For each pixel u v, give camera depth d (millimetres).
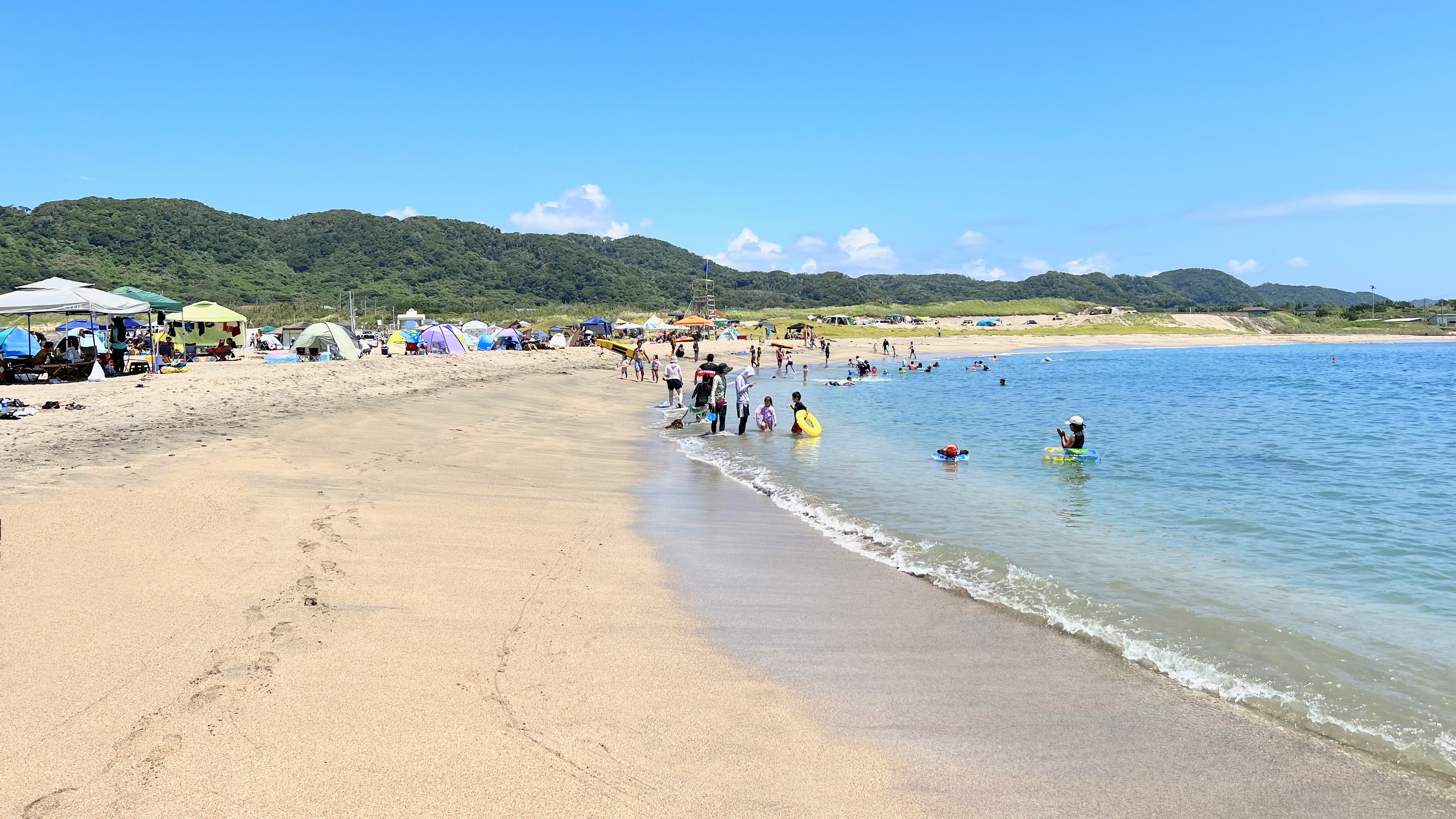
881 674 5371
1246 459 16250
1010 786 3984
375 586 6379
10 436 12375
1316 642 6199
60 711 4043
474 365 41406
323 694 4441
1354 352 93250
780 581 7484
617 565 7719
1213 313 160250
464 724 4230
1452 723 4863
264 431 14047
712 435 19750
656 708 4660
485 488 11070
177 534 7203
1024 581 7641
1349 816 3828
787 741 4352
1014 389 38281
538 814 3457
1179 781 4098
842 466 14922
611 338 79750
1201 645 6117
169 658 4715
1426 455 16922
